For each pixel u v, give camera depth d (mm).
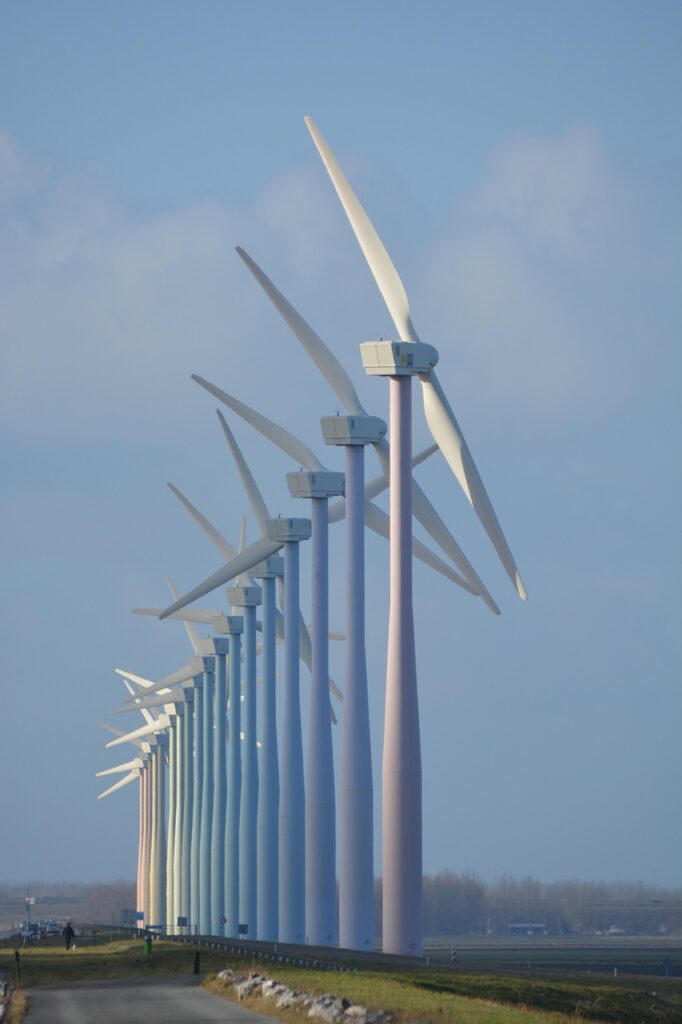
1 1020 140750
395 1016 128500
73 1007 151750
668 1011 166250
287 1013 136500
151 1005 151750
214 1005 150250
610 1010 162500
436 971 189750
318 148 197250
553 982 187625
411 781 197625
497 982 174250
